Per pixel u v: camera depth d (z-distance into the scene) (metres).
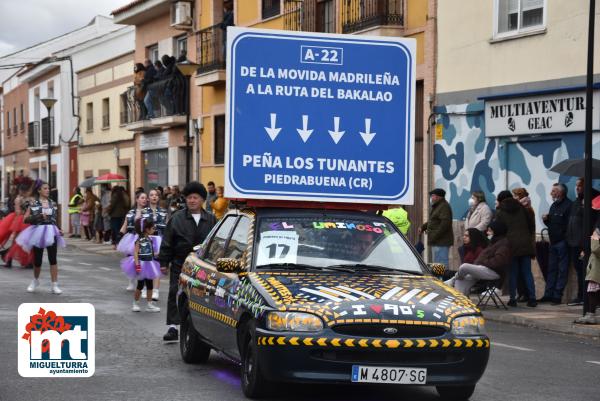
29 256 23.69
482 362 8.20
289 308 8.06
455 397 8.69
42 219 17.86
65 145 49.53
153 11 37.38
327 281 8.62
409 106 10.23
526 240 16.78
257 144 9.87
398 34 23.19
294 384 9.26
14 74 61.78
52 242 17.84
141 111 38.28
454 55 21.44
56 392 8.92
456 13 21.39
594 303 14.32
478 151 20.69
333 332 7.96
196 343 10.39
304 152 9.97
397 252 9.43
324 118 10.02
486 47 20.47
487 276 16.06
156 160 38.50
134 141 40.50
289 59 9.95
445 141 21.72
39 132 54.34
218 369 10.16
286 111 9.94
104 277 21.98
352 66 10.10
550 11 18.80
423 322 8.04
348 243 9.37
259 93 9.88
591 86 14.52
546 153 18.92
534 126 19.09
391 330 7.99
